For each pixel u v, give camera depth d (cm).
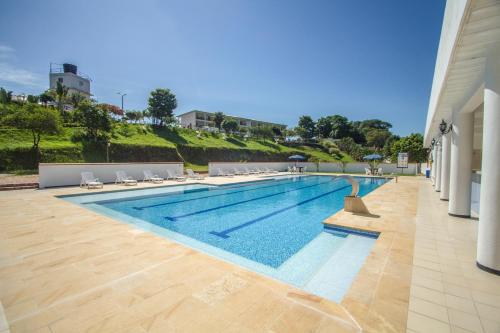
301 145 4703
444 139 957
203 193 1281
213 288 294
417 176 2438
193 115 5941
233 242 563
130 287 295
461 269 356
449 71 454
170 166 1673
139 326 226
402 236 514
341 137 5884
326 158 4181
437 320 239
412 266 366
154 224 707
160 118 3616
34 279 313
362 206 742
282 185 1711
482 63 442
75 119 2505
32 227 545
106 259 377
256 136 4522
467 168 677
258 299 271
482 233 353
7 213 672
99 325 227
